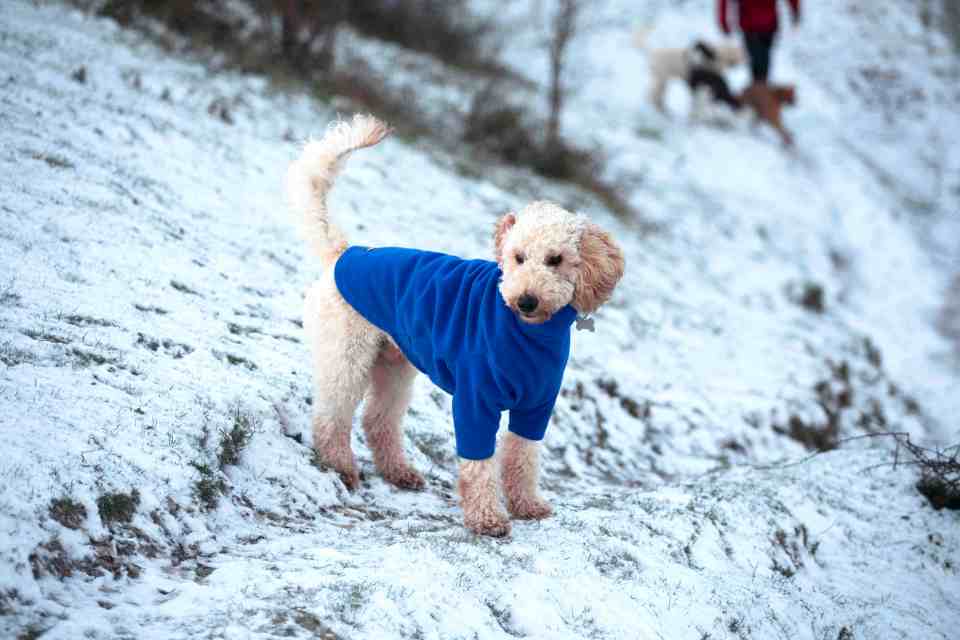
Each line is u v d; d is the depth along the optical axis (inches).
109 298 195.2
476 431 158.9
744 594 164.2
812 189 614.5
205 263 238.8
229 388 177.8
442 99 558.3
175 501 143.2
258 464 166.4
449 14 717.9
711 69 668.1
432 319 164.7
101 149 277.6
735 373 338.3
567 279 153.1
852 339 430.0
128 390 161.3
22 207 218.2
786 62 816.3
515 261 153.6
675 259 454.9
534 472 175.9
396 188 378.3
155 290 209.3
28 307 176.6
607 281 156.2
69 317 179.6
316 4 480.7
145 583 126.3
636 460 260.5
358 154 401.1
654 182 557.3
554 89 524.1
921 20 912.9
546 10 888.9
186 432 156.2
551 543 159.2
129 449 144.8
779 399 321.1
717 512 193.5
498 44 759.7
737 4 660.1
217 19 489.4
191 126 337.4
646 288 390.3
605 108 685.9
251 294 235.8
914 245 583.5
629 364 303.9
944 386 418.9
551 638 130.7
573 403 262.5
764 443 299.3
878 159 708.7
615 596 144.7
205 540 141.4
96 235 221.6
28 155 248.8
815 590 183.6
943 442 337.7
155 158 292.5
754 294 453.4
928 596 196.7
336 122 176.6
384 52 607.2
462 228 360.8
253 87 424.2
